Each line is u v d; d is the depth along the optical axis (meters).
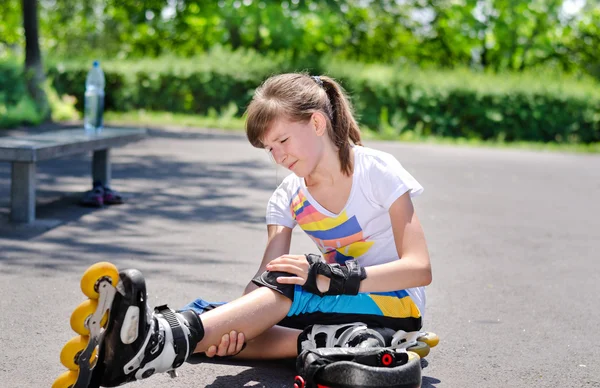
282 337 2.67
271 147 2.58
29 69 16.47
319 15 24.48
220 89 19.36
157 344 2.24
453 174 10.57
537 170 11.79
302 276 2.47
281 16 25.17
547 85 18.92
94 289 2.10
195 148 12.30
